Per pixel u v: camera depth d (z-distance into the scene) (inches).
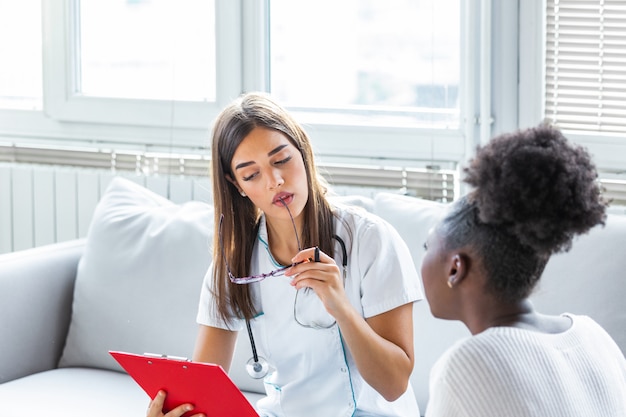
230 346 84.7
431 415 53.7
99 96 131.7
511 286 54.4
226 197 80.3
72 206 130.6
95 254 107.3
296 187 77.0
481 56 109.3
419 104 116.0
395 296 77.8
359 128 117.9
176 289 102.3
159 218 107.3
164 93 129.6
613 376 55.2
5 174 133.8
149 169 128.3
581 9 105.3
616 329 85.0
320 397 81.4
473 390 51.1
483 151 55.0
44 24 133.0
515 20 108.4
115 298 104.5
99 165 131.4
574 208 52.9
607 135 106.2
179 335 101.3
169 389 70.6
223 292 81.8
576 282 87.2
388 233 80.4
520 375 50.9
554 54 107.7
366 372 74.4
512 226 53.4
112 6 130.7
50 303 108.0
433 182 113.7
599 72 105.8
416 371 92.2
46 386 99.4
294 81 122.6
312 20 120.3
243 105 78.5
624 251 86.5
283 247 81.2
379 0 116.3
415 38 115.1
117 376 103.1
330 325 79.7
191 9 126.3
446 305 57.1
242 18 122.8
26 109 136.9
